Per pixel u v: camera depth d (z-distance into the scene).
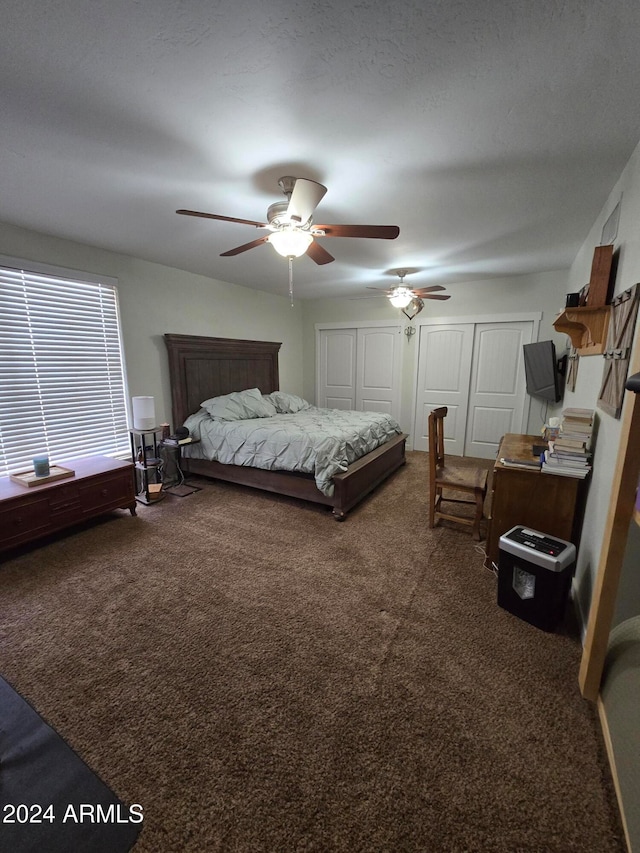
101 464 3.10
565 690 1.48
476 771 1.19
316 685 1.51
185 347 4.03
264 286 4.87
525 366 4.24
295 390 6.11
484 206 2.36
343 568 2.38
